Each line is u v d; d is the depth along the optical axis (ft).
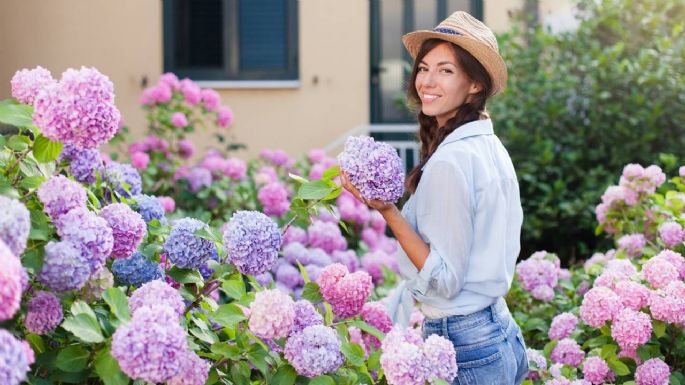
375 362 6.86
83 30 24.86
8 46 24.70
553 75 19.49
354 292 7.17
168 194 16.29
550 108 18.69
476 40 7.41
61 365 5.52
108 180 7.84
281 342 6.66
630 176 12.27
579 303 11.59
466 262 7.09
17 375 4.48
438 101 7.66
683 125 18.49
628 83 18.95
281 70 25.55
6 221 4.93
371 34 25.58
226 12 25.48
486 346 7.23
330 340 6.41
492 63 7.52
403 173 6.86
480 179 7.20
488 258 7.18
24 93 6.37
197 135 24.85
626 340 8.87
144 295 6.05
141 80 25.02
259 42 25.52
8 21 24.68
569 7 23.49
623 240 11.84
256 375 7.54
